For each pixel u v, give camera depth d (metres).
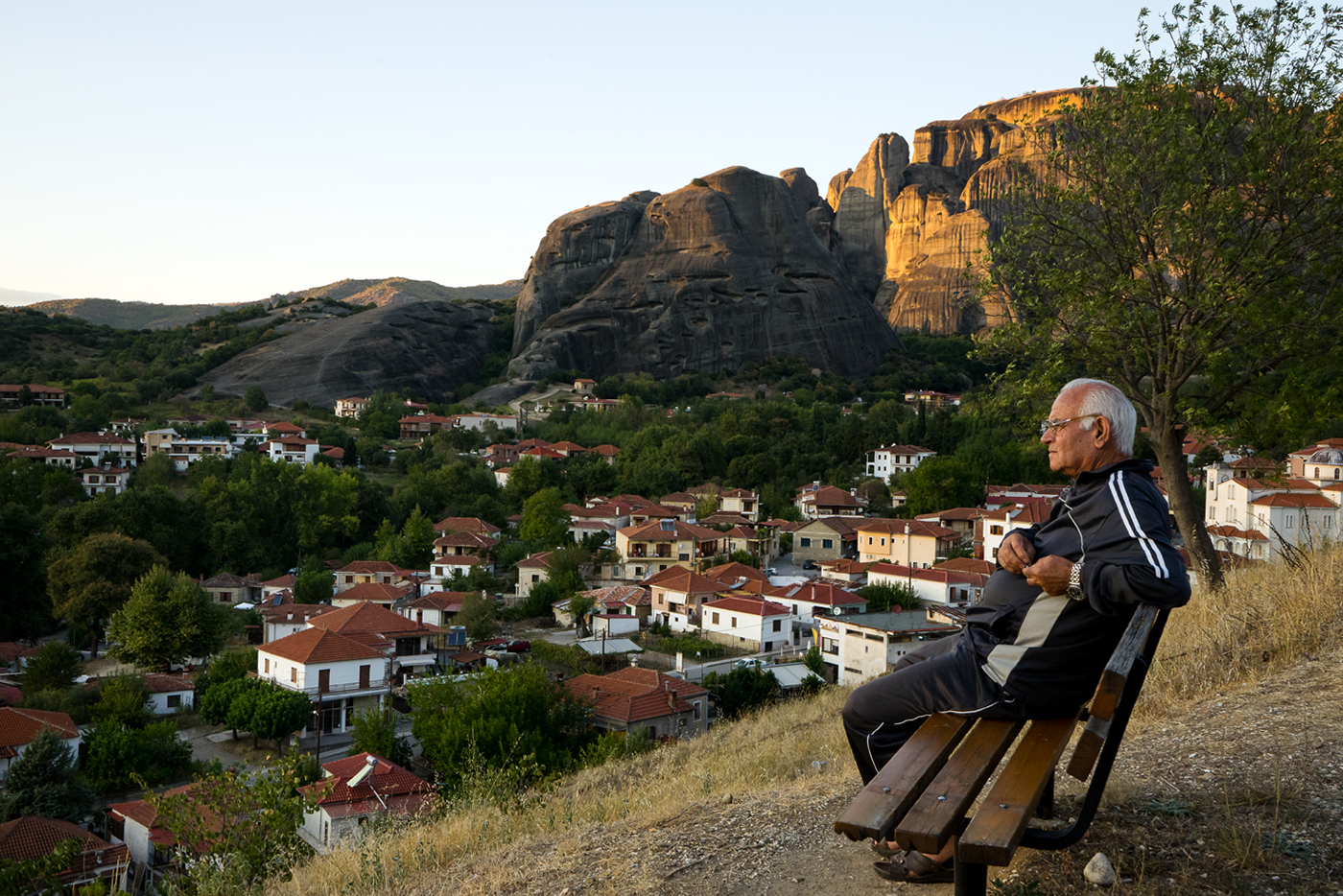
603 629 53.00
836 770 7.49
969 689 3.63
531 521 78.94
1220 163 12.17
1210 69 12.31
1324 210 11.62
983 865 3.18
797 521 84.81
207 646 49.44
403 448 126.69
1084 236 12.78
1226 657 7.09
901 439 115.56
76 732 33.19
